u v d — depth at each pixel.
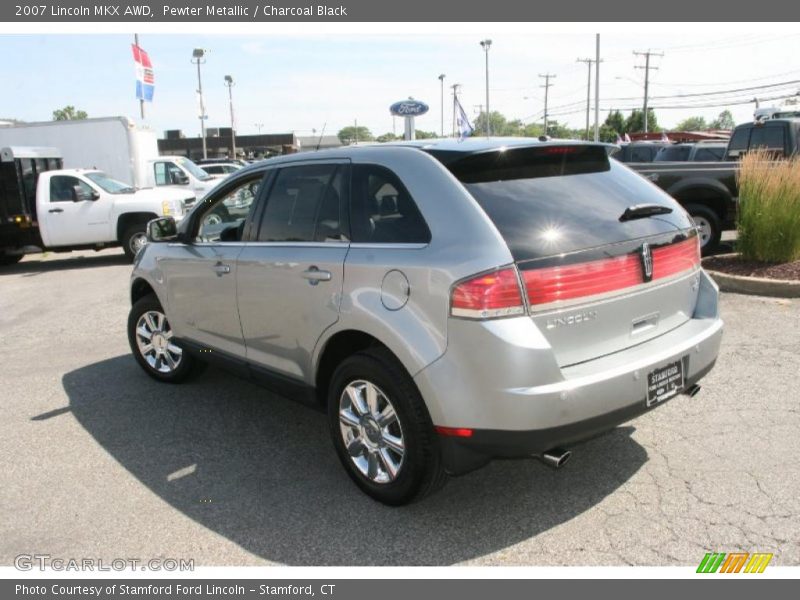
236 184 4.56
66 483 3.91
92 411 5.05
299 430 4.59
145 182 19.30
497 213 3.06
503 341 2.84
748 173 8.07
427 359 3.03
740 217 8.12
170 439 4.49
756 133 11.48
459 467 3.09
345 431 3.63
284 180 4.13
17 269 14.03
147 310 5.55
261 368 4.27
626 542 3.12
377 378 3.31
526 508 3.45
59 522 3.49
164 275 5.10
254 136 63.66
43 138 18.97
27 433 4.68
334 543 3.22
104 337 7.29
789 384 4.78
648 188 3.72
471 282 2.89
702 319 3.68
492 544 3.16
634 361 3.15
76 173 13.43
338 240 3.61
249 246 4.24
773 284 7.12
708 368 3.56
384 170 3.48
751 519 3.23
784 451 3.84
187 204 14.17
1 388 5.69
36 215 13.43
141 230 13.38
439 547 3.16
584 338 3.09
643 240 3.32
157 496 3.73
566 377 2.96
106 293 10.02
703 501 3.40
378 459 3.49
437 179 3.23
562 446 3.06
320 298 3.61
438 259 3.03
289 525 3.39
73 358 6.52
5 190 13.13
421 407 3.17
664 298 3.47
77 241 13.34
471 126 24.17
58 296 10.12
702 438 4.05
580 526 3.27
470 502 3.54
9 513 3.60
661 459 3.84
